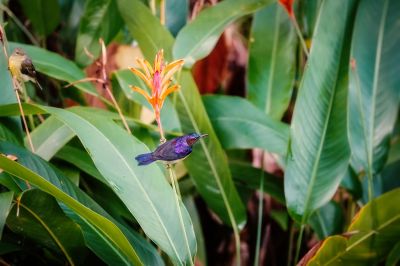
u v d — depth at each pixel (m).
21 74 1.76
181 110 2.12
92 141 1.78
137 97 2.08
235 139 2.18
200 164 2.09
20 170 1.63
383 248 2.00
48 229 1.77
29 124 2.17
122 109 2.24
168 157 1.66
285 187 2.04
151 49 2.15
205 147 2.07
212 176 2.10
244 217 2.12
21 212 1.72
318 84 2.01
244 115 2.19
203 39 2.11
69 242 1.80
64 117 1.79
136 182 1.78
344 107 2.02
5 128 1.89
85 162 2.02
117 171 1.77
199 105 2.08
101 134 1.79
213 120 2.20
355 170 2.26
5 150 1.80
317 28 2.01
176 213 1.79
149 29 2.13
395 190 1.96
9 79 1.91
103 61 1.85
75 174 2.02
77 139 2.12
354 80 2.20
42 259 1.93
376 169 2.19
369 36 2.21
